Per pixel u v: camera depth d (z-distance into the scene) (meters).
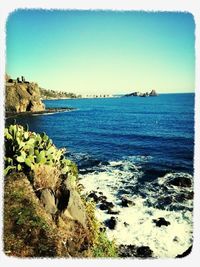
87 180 11.70
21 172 5.42
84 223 5.50
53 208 5.27
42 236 5.04
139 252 7.62
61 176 5.57
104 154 16.12
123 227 8.40
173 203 9.84
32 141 5.62
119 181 11.83
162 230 8.40
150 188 11.15
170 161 14.26
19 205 5.13
